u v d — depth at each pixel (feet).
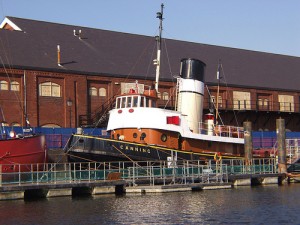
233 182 104.47
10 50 138.10
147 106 103.50
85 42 159.02
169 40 183.01
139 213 71.36
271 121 187.62
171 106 158.71
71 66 143.33
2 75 131.23
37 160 93.04
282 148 115.55
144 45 172.04
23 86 133.59
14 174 83.97
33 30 152.76
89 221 66.08
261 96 184.96
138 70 156.15
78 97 142.41
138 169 93.15
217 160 101.14
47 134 131.03
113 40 167.43
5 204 77.20
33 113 134.51
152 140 100.32
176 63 169.37
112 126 104.32
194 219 67.87
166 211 73.10
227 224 65.05
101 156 96.07
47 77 137.80
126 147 97.19
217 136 108.99
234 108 175.11
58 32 157.69
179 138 103.96
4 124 128.16
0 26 159.43
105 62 152.76
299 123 195.00
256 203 80.89
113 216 69.26
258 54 206.90
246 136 112.27
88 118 143.64
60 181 86.58
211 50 191.72
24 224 64.23
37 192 84.53
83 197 84.69
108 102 147.95
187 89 110.93
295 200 84.17
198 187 96.63
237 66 188.85
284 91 190.39
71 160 97.25
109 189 89.20
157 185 92.68
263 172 112.16
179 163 101.50
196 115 111.04
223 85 173.37
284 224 65.10
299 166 124.57
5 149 88.12
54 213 70.74
